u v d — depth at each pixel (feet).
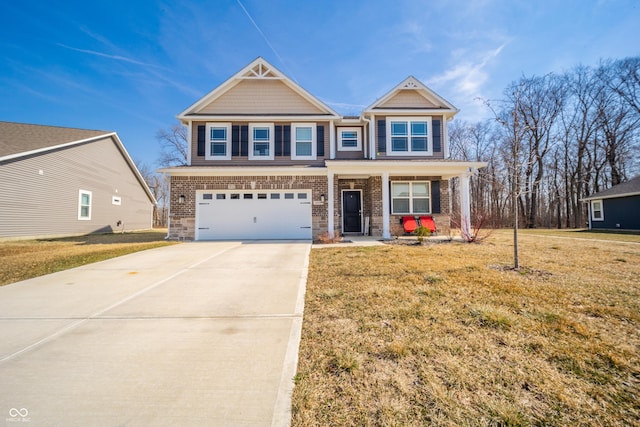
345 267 19.16
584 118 77.51
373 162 35.27
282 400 6.31
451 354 8.01
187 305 12.62
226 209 37.73
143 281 16.66
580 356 7.77
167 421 5.73
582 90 76.89
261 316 11.23
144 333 9.82
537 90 75.77
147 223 77.71
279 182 37.91
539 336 8.96
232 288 15.14
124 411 6.01
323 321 10.50
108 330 10.09
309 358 8.00
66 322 10.81
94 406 6.16
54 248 30.25
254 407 6.11
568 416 5.64
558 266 18.76
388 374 7.15
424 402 6.12
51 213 46.55
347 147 44.37
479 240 32.24
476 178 92.63
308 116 41.27
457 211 53.93
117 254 25.73
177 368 7.63
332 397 6.37
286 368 7.55
